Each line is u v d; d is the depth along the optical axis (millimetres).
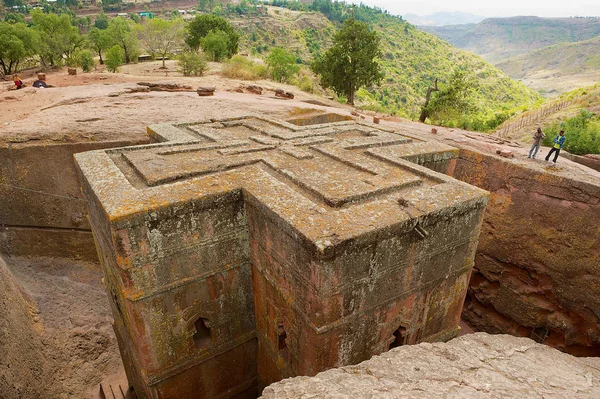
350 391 3303
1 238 13242
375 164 8438
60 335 12156
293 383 3506
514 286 12609
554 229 11328
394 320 7207
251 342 8727
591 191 10445
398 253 6461
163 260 6688
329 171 8031
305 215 6176
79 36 46156
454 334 8484
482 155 13062
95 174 7434
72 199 13484
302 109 18844
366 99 66750
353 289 6223
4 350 8969
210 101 18484
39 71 39906
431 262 7078
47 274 13664
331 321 6238
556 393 3400
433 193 7043
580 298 10930
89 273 14258
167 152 8828
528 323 12344
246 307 8219
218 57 44750
